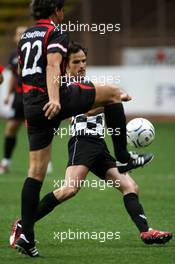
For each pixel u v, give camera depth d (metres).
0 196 35.34
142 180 41.19
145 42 85.88
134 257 21.61
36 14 21.22
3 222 28.14
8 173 44.50
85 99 20.77
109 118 21.39
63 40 20.47
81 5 88.06
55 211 30.77
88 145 22.58
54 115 20.03
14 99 44.09
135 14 86.75
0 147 59.19
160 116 78.75
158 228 26.75
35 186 21.02
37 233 25.73
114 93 21.12
